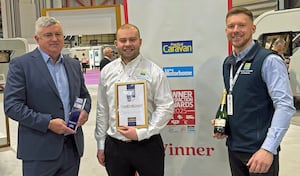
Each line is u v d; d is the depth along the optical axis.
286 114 1.61
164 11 2.37
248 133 1.75
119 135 2.00
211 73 2.37
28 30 14.43
